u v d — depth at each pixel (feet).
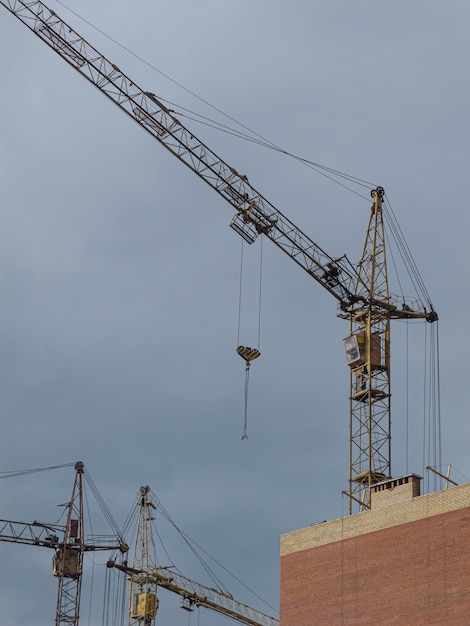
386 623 405.59
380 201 624.18
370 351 595.88
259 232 607.37
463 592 391.45
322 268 609.01
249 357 576.61
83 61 588.09
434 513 407.44
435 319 607.78
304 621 427.33
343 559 425.69
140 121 591.37
